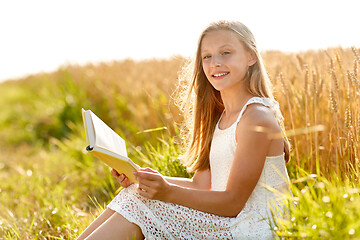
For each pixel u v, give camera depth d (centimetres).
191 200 213
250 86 229
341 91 308
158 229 213
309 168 301
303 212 205
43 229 318
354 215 195
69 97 846
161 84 709
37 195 407
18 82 1919
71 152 545
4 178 529
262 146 210
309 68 345
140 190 214
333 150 302
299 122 336
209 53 234
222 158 229
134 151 451
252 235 214
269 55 493
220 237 215
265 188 219
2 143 850
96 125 210
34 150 734
